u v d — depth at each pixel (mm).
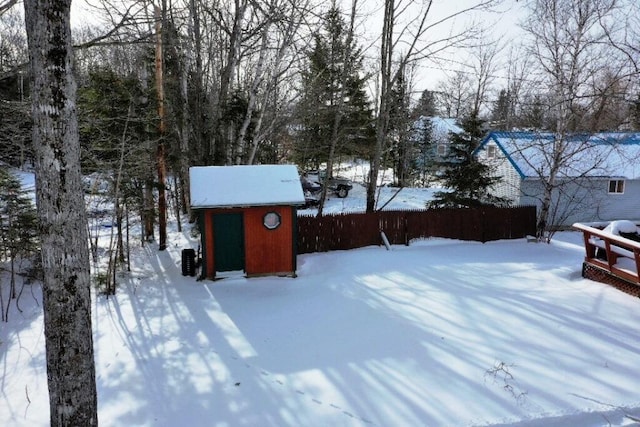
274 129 16844
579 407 5633
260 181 11461
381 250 14516
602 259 10727
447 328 8156
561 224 19344
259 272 11414
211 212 11078
